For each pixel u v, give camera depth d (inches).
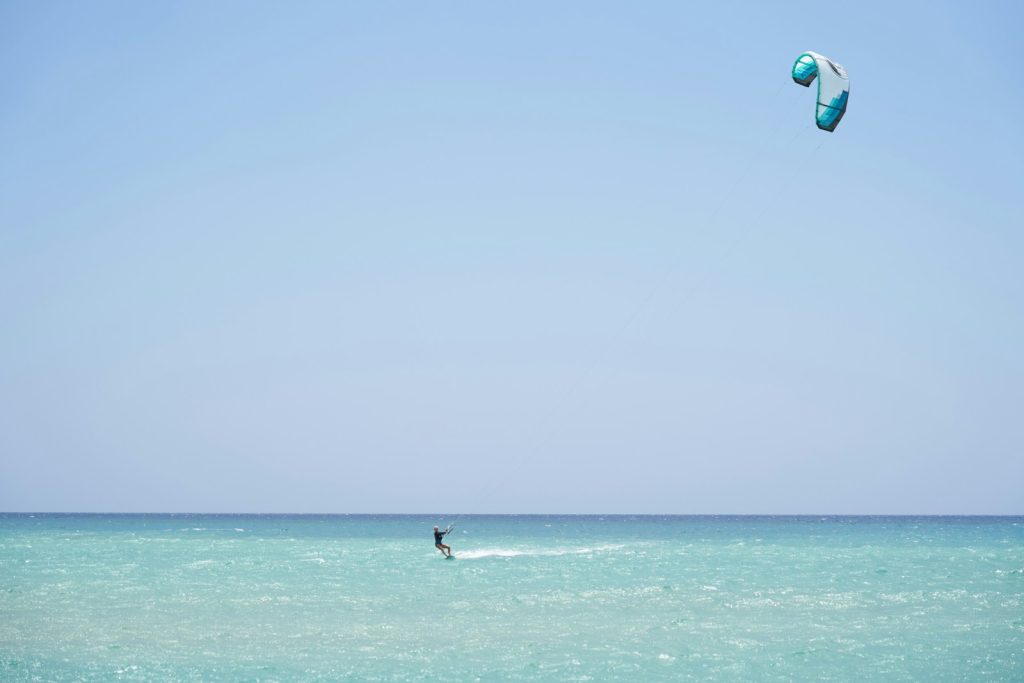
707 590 1144.8
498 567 1521.9
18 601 1048.8
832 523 6796.3
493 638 800.9
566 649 749.3
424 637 807.7
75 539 2591.0
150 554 1876.2
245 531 3715.6
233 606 1005.8
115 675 661.9
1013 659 700.7
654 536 3334.2
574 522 7588.6
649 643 772.6
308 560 1694.1
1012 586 1167.6
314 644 776.3
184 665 694.5
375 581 1269.7
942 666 676.7
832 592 1113.4
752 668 674.2
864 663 688.4
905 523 6712.6
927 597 1055.0
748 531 4060.0
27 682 641.0
